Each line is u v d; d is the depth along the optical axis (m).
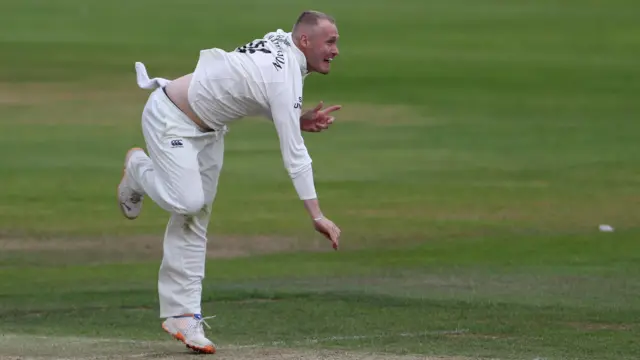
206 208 25.11
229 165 59.66
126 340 27.75
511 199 51.25
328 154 63.41
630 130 72.88
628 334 28.69
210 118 24.12
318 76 98.31
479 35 132.00
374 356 24.91
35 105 82.31
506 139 68.88
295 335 28.73
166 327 25.30
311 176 23.80
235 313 31.67
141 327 30.02
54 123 74.50
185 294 25.22
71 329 29.59
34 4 161.25
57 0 166.50
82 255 40.53
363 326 29.84
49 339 27.67
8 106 81.56
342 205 49.91
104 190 53.09
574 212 48.31
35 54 110.94
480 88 92.88
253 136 69.12
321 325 30.02
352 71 101.94
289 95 23.55
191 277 25.19
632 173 57.91
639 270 37.66
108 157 62.34
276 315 31.42
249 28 134.88
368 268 38.47
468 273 37.44
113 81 94.81
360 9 159.62
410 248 41.78
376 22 144.62
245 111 24.19
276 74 23.53
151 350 25.91
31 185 53.94
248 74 23.56
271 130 71.38
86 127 73.06
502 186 54.31
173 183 24.16
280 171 58.09
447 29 138.00
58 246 42.03
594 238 43.12
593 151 64.69
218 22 141.38
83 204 49.88
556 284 35.56
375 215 47.88
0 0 164.88
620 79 98.75
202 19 144.88
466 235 44.00
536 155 63.34
